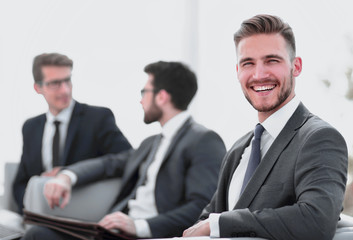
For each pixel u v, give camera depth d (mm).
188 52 4625
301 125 1813
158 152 3176
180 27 4645
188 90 3240
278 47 1846
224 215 1690
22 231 2893
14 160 3867
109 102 4270
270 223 1604
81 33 4273
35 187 3168
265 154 1811
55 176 3260
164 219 2828
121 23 4379
